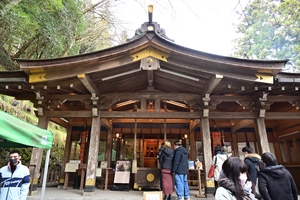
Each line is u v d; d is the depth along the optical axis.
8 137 2.25
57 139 11.20
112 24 12.13
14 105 9.70
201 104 5.54
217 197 1.52
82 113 5.55
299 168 6.65
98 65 4.37
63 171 7.67
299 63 12.08
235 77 4.33
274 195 2.19
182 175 4.31
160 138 8.31
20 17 5.67
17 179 2.82
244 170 1.60
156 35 4.23
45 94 5.44
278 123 7.84
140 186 6.00
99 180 7.60
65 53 9.12
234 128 7.91
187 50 4.24
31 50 8.98
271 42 13.16
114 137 8.25
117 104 7.37
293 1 12.23
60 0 6.64
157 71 5.10
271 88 4.78
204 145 5.24
